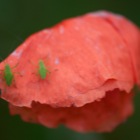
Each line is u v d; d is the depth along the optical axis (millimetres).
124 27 93
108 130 95
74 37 86
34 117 88
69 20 89
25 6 110
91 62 83
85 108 91
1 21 108
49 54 84
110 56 86
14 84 81
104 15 93
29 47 84
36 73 82
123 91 91
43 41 85
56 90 81
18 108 86
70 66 83
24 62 83
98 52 85
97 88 81
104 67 83
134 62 90
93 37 87
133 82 87
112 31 90
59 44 85
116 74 84
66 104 80
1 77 81
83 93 81
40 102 81
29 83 82
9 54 88
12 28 109
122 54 88
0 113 110
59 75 82
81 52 84
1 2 109
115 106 94
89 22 89
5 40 107
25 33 109
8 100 81
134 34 94
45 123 89
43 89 81
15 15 109
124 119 96
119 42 89
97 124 94
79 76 82
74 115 92
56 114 90
